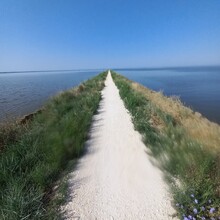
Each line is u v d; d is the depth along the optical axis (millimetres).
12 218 2426
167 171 3568
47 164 3684
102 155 4422
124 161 4105
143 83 40719
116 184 3330
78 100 10195
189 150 3842
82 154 4500
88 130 6211
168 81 45906
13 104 16906
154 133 5230
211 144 4062
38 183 3197
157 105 8391
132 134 5695
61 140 4562
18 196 2707
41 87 35000
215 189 2805
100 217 2645
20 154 4016
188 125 5676
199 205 2541
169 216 2617
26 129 5465
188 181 3039
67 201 2934
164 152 4023
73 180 3469
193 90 27656
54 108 8258
